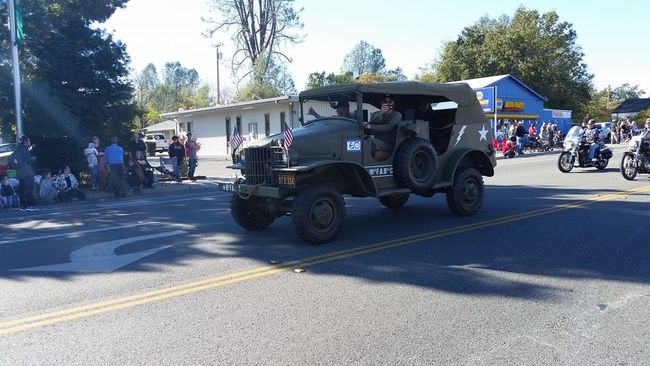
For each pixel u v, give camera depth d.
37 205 13.55
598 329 4.32
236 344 4.12
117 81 21.11
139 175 16.23
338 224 7.67
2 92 18.80
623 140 41.38
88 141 19.52
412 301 5.04
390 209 10.62
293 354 3.92
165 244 7.82
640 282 5.54
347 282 5.69
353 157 7.96
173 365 3.78
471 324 4.45
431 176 8.61
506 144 27.55
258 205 8.39
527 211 9.94
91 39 20.38
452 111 9.55
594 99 64.94
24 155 13.32
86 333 4.40
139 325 4.55
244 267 6.38
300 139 7.45
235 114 35.06
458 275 5.88
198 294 5.38
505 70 49.28
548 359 3.80
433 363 3.75
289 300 5.13
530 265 6.23
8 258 7.16
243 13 45.12
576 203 10.73
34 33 19.89
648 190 12.49
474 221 9.06
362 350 3.97
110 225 9.73
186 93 84.00
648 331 4.28
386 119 8.39
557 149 34.50
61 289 5.63
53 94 19.14
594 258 6.49
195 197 14.43
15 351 4.07
